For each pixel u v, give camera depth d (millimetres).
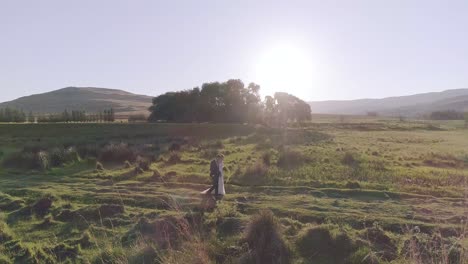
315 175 20453
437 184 18641
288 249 10047
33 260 10852
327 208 14062
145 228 12109
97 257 10648
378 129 76812
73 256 11039
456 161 28062
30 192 17516
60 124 54594
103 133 52094
